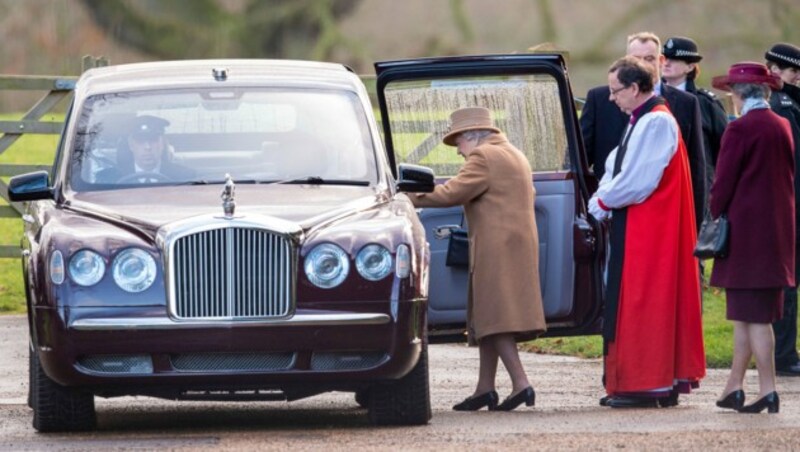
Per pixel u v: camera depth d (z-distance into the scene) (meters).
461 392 40.47
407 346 30.59
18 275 67.75
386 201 32.81
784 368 43.50
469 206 36.16
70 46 175.88
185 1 186.25
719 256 34.72
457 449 27.61
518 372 35.62
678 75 46.03
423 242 31.73
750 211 34.53
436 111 38.22
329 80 36.12
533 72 37.34
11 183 33.12
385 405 31.69
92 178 33.47
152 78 35.81
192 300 29.97
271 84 35.50
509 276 35.53
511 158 35.97
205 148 34.00
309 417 34.69
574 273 37.41
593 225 37.41
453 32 192.12
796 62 45.19
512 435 29.73
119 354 29.97
